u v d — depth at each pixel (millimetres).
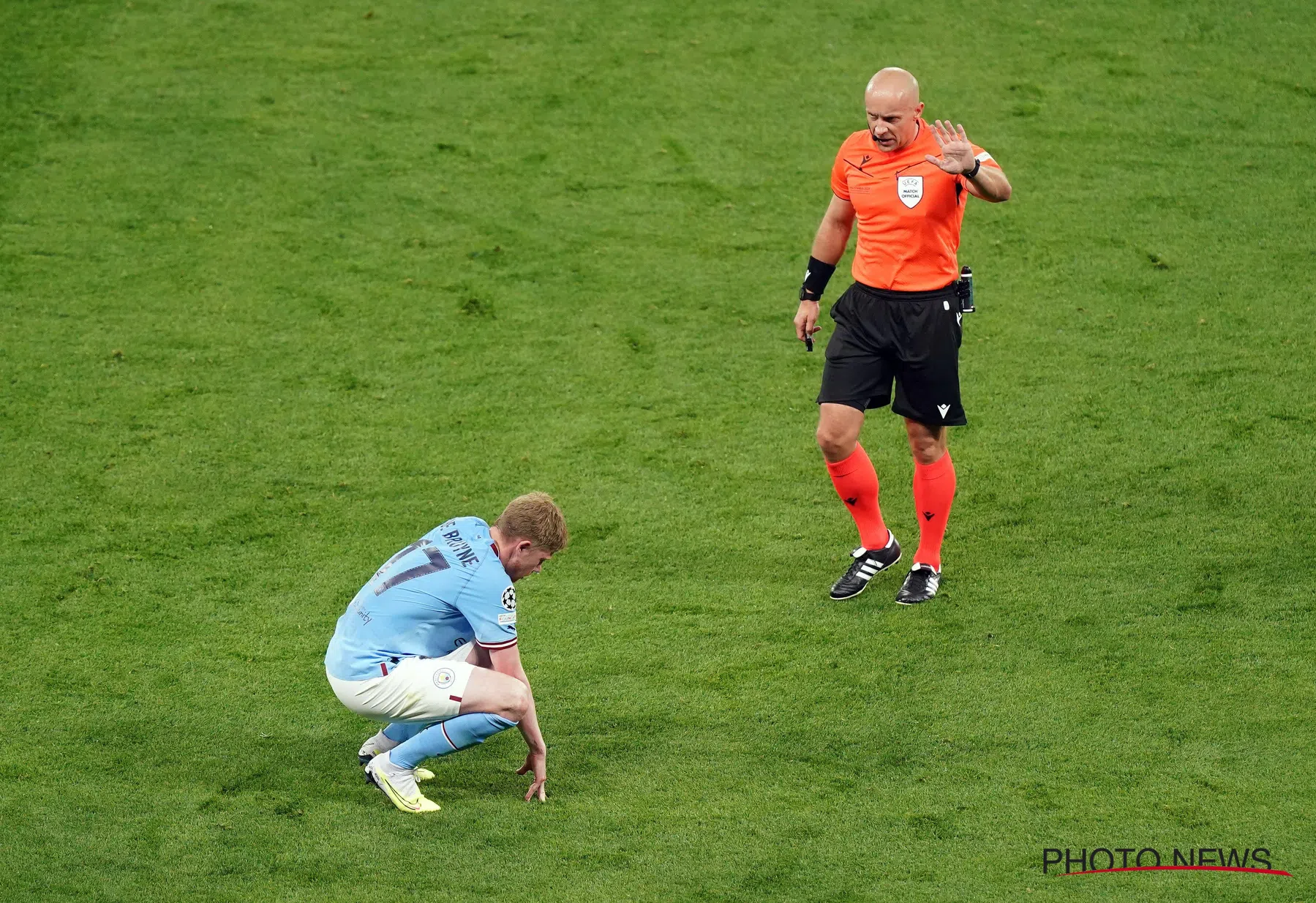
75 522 20484
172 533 20312
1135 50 33219
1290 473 20781
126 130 31203
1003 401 23156
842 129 30922
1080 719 16047
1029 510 20469
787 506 20969
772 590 19062
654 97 32312
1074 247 27109
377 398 23688
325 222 28469
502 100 32312
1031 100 31578
